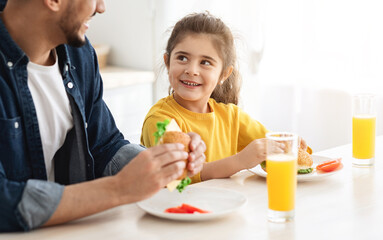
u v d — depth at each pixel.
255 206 1.15
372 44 2.73
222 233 1.00
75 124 1.40
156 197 1.20
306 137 3.08
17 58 1.24
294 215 1.08
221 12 3.19
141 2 3.19
